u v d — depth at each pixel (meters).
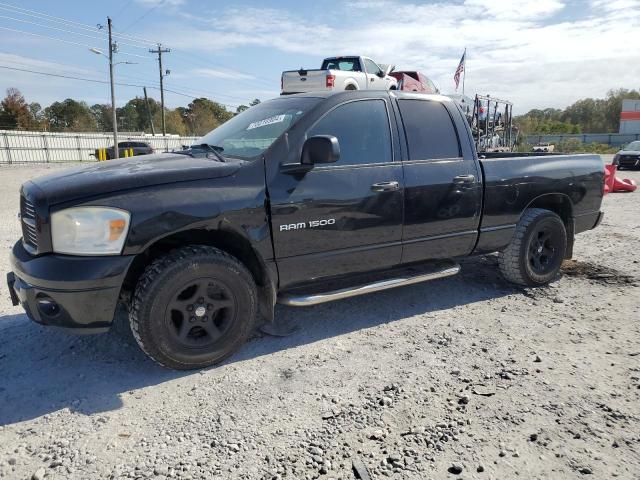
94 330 3.02
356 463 2.35
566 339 3.74
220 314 3.39
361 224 3.77
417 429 2.61
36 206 2.95
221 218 3.19
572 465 2.32
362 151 3.83
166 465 2.36
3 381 3.16
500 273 5.40
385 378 3.17
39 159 40.97
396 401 2.89
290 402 2.90
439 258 4.36
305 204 3.50
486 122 15.98
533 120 82.88
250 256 3.48
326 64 14.38
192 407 2.86
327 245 3.65
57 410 2.84
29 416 2.78
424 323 4.10
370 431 2.61
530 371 3.23
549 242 4.98
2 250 6.53
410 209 3.99
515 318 4.19
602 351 3.52
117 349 3.61
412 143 4.09
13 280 3.34
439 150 4.24
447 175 4.19
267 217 3.37
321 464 2.36
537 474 2.27
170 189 3.10
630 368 3.25
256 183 3.35
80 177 3.13
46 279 2.86
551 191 4.86
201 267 3.15
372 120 3.93
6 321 4.12
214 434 2.60
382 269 4.06
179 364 3.21
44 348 3.62
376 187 3.79
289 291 3.75
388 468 2.32
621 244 6.87
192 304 3.20
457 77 21.59
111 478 2.28
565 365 3.31
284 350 3.61
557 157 5.01
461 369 3.28
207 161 3.47
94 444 2.53
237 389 3.06
